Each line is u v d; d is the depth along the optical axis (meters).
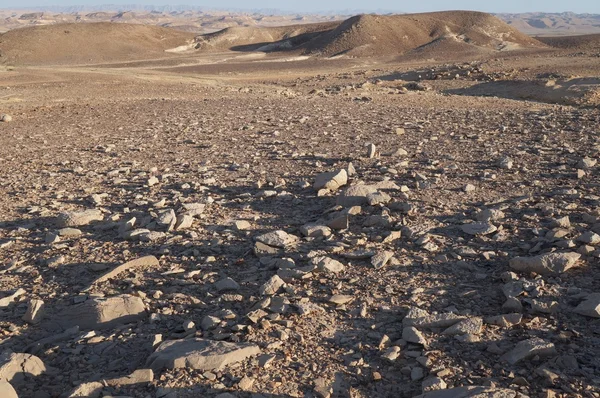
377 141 13.59
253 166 11.37
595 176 9.39
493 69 48.19
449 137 13.97
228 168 11.29
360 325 4.90
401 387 4.07
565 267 5.58
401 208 7.81
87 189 9.95
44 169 12.02
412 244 6.61
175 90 34.22
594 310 4.79
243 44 137.75
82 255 6.88
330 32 116.75
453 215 7.61
